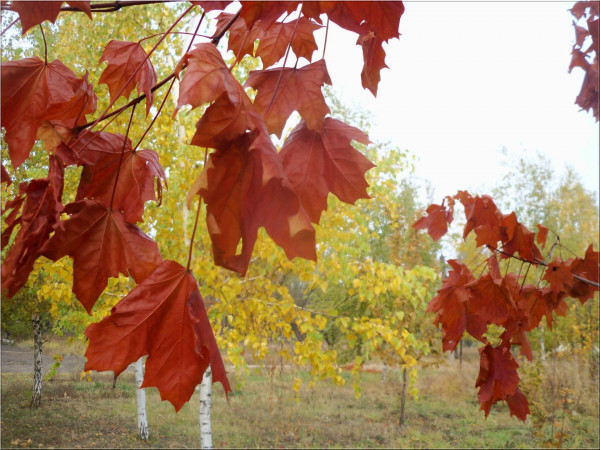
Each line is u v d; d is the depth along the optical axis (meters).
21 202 0.44
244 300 4.40
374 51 0.46
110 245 0.50
